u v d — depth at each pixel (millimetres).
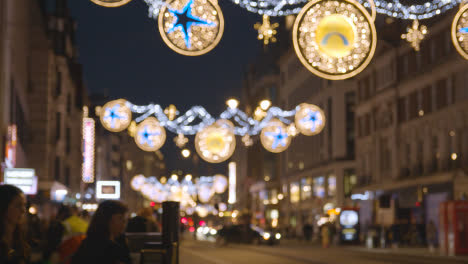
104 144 124812
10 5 37438
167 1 10484
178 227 9969
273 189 106312
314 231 82562
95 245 5867
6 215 5254
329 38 10117
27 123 53562
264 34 12781
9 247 5242
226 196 156875
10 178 28141
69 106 70312
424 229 48562
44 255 10320
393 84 55781
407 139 53531
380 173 58625
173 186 70375
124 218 6039
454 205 32312
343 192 74938
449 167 46312
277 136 25016
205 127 21266
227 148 21266
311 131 23047
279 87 107625
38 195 55031
